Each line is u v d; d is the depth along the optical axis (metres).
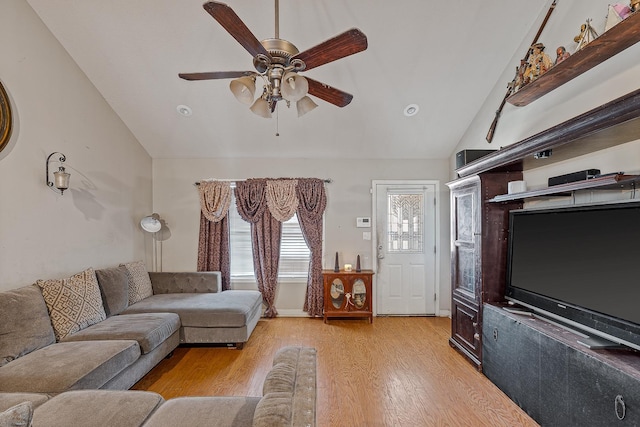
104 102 3.62
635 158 1.98
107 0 2.63
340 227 4.66
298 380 1.43
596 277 1.96
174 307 3.43
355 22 2.79
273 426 1.11
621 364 1.63
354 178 4.68
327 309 4.32
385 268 4.67
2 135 2.43
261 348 3.47
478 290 2.95
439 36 2.92
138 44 3.00
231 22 1.52
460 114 3.87
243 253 4.67
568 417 1.90
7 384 1.83
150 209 4.62
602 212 1.93
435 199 4.68
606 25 1.98
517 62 3.05
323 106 3.72
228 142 4.36
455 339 3.44
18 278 2.56
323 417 2.25
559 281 2.24
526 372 2.28
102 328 2.70
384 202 4.69
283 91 1.86
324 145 4.42
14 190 2.54
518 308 2.68
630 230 1.76
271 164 4.68
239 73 2.03
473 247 3.08
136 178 4.27
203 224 4.57
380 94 3.56
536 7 2.71
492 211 2.91
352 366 3.03
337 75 3.31
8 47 2.50
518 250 2.69
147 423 1.48
